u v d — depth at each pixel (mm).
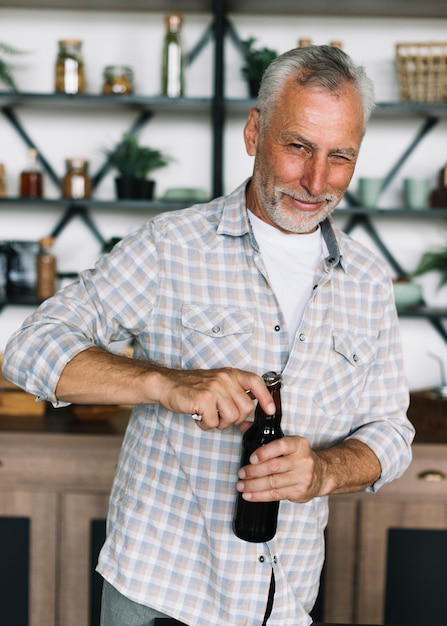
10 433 2365
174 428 1275
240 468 1180
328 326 1339
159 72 2904
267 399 1085
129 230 2947
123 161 2736
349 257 1410
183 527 1273
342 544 2387
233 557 1259
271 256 1355
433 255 2850
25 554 2391
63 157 2932
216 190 2707
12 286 2789
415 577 2393
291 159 1219
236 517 1242
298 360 1303
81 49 2746
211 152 2922
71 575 2387
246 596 1267
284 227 1273
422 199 2773
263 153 1262
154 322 1303
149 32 2895
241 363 1286
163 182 2938
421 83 2715
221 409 1054
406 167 2941
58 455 2373
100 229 2953
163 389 1088
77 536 2385
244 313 1293
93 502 2379
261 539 1234
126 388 1115
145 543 1275
